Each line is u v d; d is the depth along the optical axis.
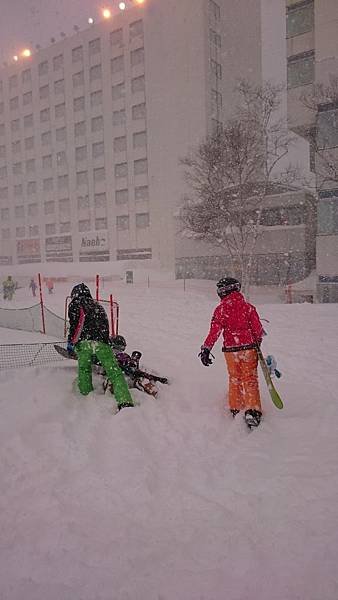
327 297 22.41
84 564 1.95
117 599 1.73
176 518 2.37
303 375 5.36
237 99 54.00
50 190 63.09
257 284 31.33
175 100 52.09
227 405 4.30
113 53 55.72
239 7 53.41
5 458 3.02
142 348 7.05
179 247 36.41
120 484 2.71
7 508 2.44
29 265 56.88
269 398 4.54
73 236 60.91
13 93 65.12
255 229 27.09
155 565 1.95
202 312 11.65
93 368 4.96
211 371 5.56
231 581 1.84
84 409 3.99
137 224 55.81
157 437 3.52
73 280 47.47
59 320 8.48
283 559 1.98
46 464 2.96
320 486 2.66
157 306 13.56
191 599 1.73
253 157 27.50
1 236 69.38
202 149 28.30
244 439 3.51
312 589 1.77
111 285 37.78
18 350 6.08
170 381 5.09
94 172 58.62
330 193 22.28
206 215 27.23
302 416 3.98
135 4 53.69
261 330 4.02
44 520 2.32
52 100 61.28
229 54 53.69
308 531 2.20
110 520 2.34
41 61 61.75
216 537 2.17
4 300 20.38
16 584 1.82
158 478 2.84
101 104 57.25
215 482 2.81
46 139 62.72
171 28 51.75
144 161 54.84
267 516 2.37
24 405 3.84
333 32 22.23
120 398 3.97
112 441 3.36
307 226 29.94
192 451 3.29
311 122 24.59
